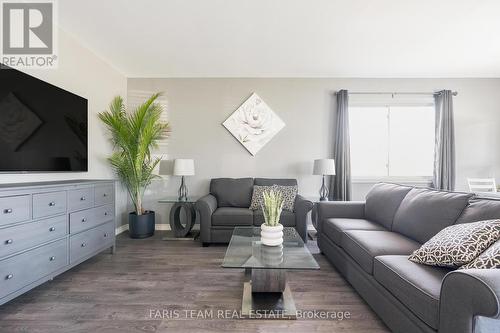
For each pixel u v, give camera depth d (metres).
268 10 2.28
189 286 2.03
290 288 2.02
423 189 2.18
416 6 2.22
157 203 3.94
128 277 2.19
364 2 2.17
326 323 1.56
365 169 4.05
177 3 2.18
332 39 2.81
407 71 3.76
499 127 3.94
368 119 4.05
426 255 1.41
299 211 3.00
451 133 3.79
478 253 1.23
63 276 2.20
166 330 1.48
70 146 2.52
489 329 0.91
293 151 3.95
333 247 2.43
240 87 3.95
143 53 3.16
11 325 1.52
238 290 1.97
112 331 1.47
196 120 3.95
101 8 2.24
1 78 1.82
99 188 2.52
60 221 2.01
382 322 1.58
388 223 2.31
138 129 3.26
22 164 1.99
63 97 2.43
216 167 3.95
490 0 2.14
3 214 1.55
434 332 1.08
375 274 1.58
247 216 3.04
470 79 3.93
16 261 1.63
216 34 2.71
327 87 3.95
